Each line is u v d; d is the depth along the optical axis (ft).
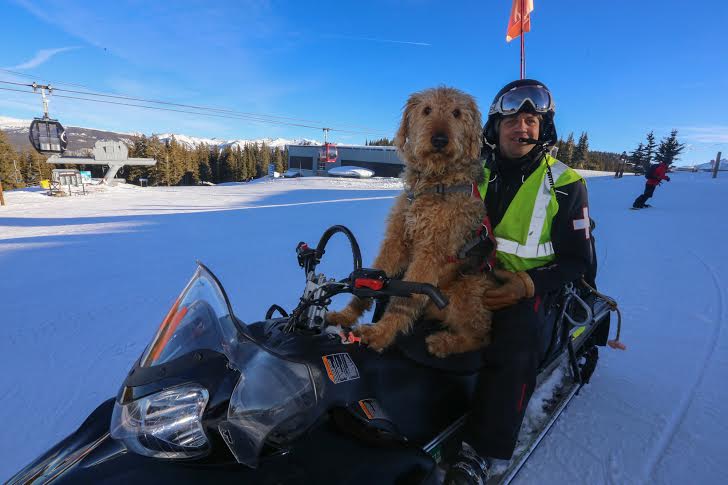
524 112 7.32
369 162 180.24
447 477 6.07
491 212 7.79
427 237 6.54
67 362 10.61
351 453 4.47
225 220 39.04
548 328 7.70
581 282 8.79
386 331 5.83
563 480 6.93
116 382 9.75
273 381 4.42
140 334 12.28
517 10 19.58
